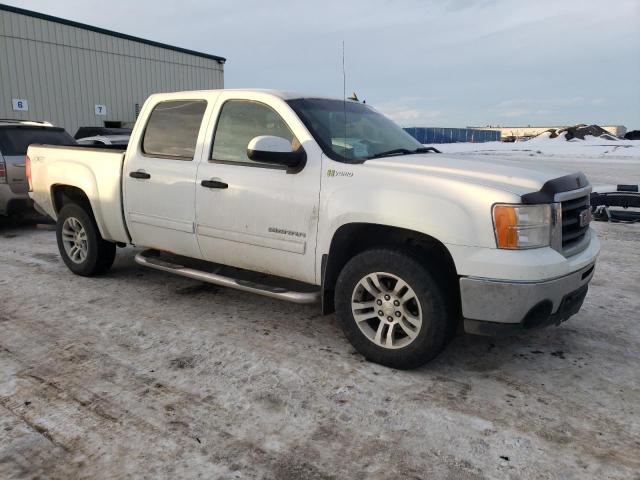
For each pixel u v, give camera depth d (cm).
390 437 288
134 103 2348
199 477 255
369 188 358
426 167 364
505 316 325
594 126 4466
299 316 468
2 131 827
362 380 351
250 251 427
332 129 413
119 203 516
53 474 256
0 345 402
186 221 462
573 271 342
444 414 311
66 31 2064
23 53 1944
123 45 2275
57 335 422
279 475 257
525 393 336
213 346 403
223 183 430
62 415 307
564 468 263
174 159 471
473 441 285
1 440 282
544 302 327
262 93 427
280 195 399
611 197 938
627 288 548
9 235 832
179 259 532
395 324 362
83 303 498
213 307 489
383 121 486
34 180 607
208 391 336
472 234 324
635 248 726
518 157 2664
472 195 328
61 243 593
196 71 2633
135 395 330
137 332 429
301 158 393
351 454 273
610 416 310
